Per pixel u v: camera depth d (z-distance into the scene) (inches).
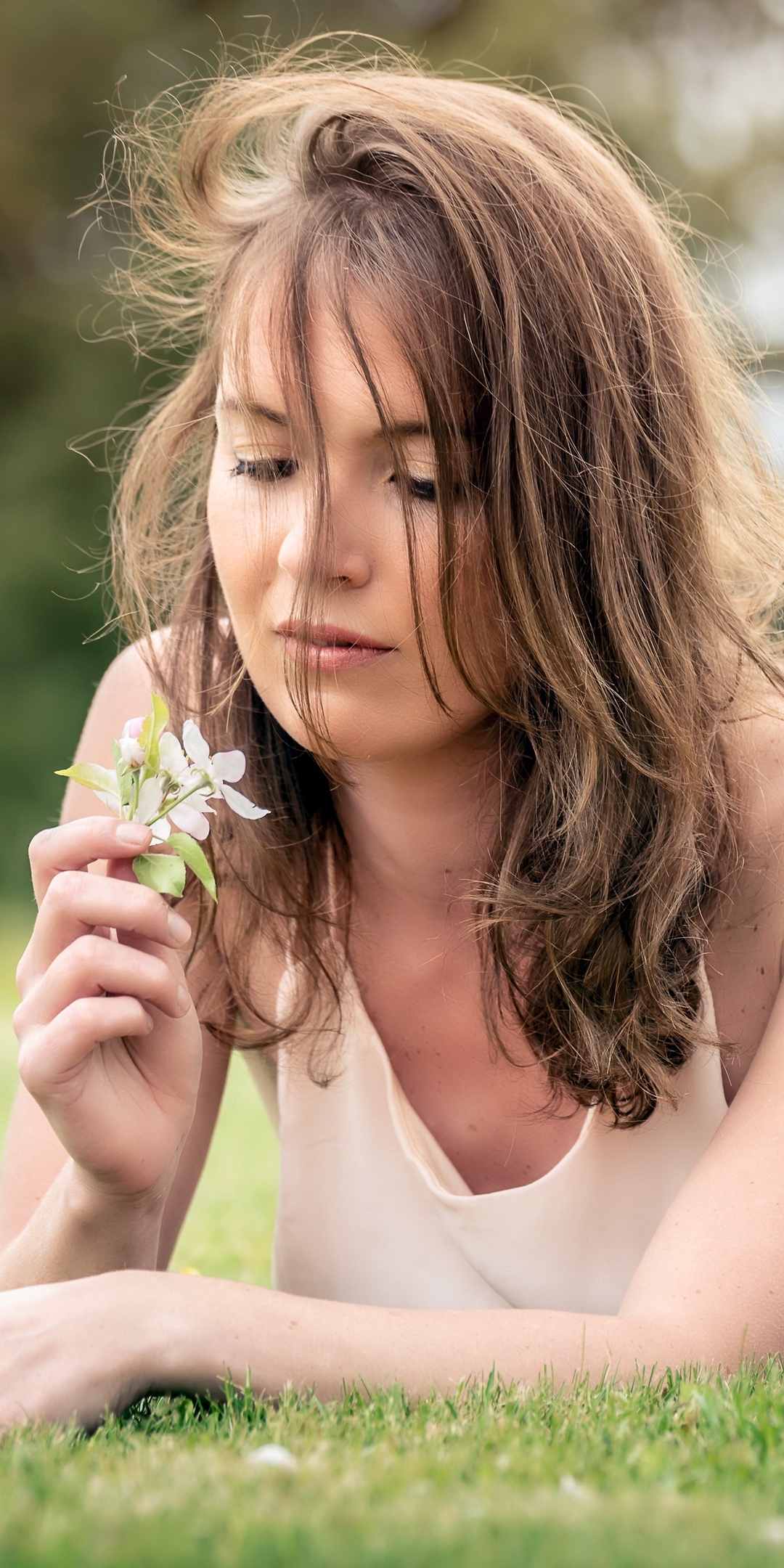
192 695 86.5
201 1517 39.4
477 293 69.9
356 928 85.1
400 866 82.7
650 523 78.2
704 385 84.7
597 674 74.9
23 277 629.3
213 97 84.4
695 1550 36.9
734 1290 65.3
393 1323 60.2
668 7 633.6
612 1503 41.5
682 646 78.4
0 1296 57.3
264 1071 94.2
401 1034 86.0
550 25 604.7
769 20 634.8
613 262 76.7
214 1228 129.9
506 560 71.2
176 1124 65.2
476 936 82.0
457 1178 83.7
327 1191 85.5
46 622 589.0
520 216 72.7
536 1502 41.5
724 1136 72.4
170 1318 55.9
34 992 61.9
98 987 61.3
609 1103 78.3
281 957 86.5
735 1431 50.9
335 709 70.7
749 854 82.4
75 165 614.9
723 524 90.3
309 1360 57.1
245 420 70.9
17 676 584.7
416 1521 38.9
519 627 72.5
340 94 75.7
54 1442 48.7
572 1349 61.6
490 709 75.4
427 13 628.7
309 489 68.4
